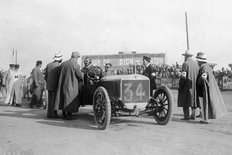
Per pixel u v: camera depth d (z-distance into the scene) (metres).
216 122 8.38
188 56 8.95
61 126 7.76
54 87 9.37
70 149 5.24
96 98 7.46
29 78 17.80
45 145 5.56
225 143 5.75
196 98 8.69
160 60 29.70
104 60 28.41
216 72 24.62
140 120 8.72
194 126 7.68
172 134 6.59
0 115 10.25
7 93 14.33
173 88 25.81
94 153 4.97
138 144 5.60
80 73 8.81
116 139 6.05
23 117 9.70
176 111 11.10
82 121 8.69
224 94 19.20
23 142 5.84
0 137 6.34
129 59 28.22
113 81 7.64
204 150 5.19
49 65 9.59
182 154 4.92
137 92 7.55
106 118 6.93
